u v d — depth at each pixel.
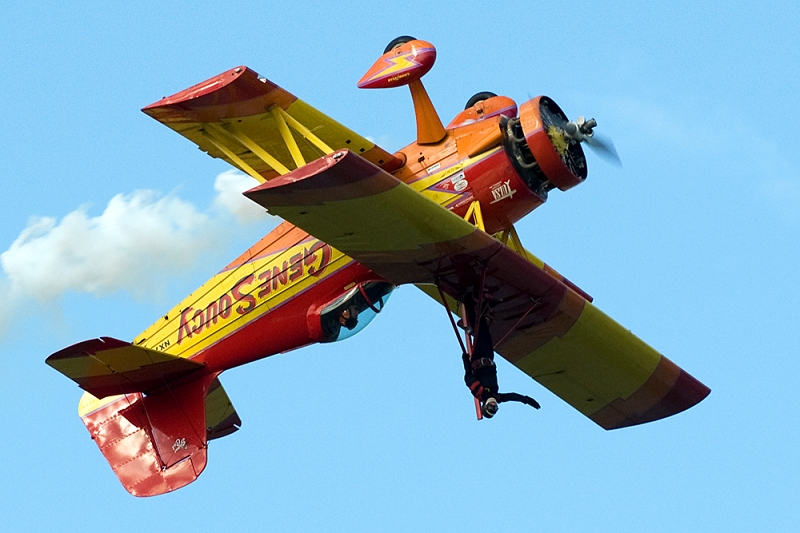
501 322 64.38
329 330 64.25
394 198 53.75
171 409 67.94
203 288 67.75
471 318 61.03
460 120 62.50
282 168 59.81
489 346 60.38
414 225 55.56
